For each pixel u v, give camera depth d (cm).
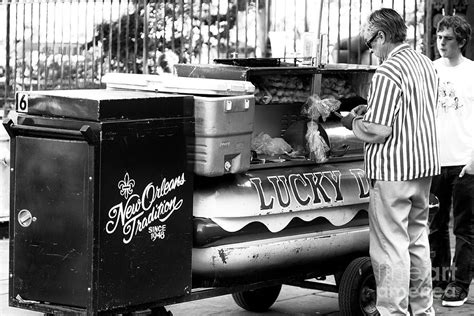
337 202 591
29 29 1113
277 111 624
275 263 562
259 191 547
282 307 677
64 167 477
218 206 526
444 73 678
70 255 478
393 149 560
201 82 520
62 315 482
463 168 668
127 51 1025
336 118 626
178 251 512
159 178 497
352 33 953
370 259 604
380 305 571
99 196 468
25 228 493
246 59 624
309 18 972
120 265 481
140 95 500
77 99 471
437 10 874
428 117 571
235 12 1004
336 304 686
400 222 564
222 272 535
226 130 518
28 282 495
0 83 1155
